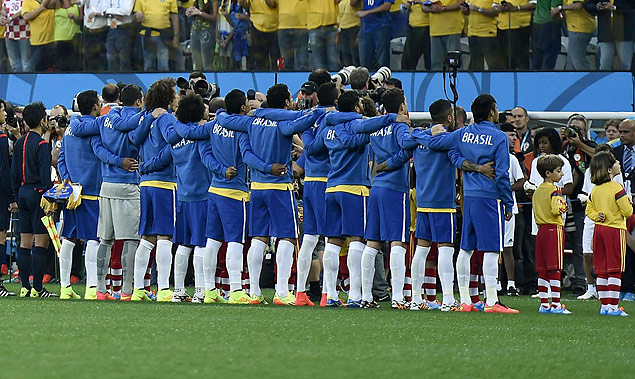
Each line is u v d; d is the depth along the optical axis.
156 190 27.44
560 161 25.59
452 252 25.14
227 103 26.39
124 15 42.84
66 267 28.64
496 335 17.89
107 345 14.77
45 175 28.98
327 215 25.94
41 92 43.56
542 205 25.38
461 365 13.37
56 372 11.81
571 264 36.81
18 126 34.50
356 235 25.77
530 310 26.17
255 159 25.81
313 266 30.64
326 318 20.98
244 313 22.14
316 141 26.03
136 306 24.34
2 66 43.72
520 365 13.53
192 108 27.00
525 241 34.66
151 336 16.22
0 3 43.53
